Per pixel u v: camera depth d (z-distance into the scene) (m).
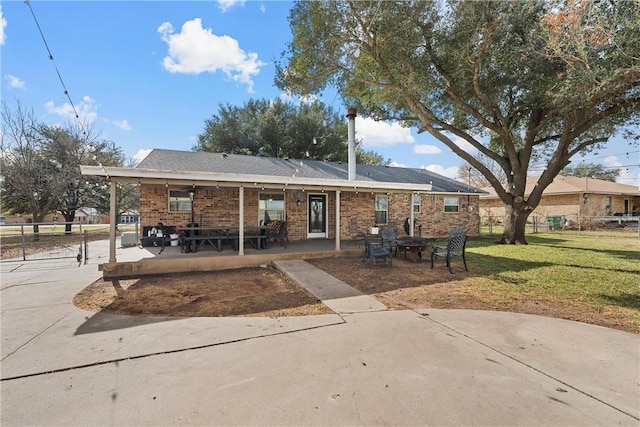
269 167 12.84
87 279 6.74
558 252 10.13
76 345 3.32
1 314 4.40
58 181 16.12
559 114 10.12
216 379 2.60
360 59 9.82
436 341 3.37
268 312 4.47
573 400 2.28
